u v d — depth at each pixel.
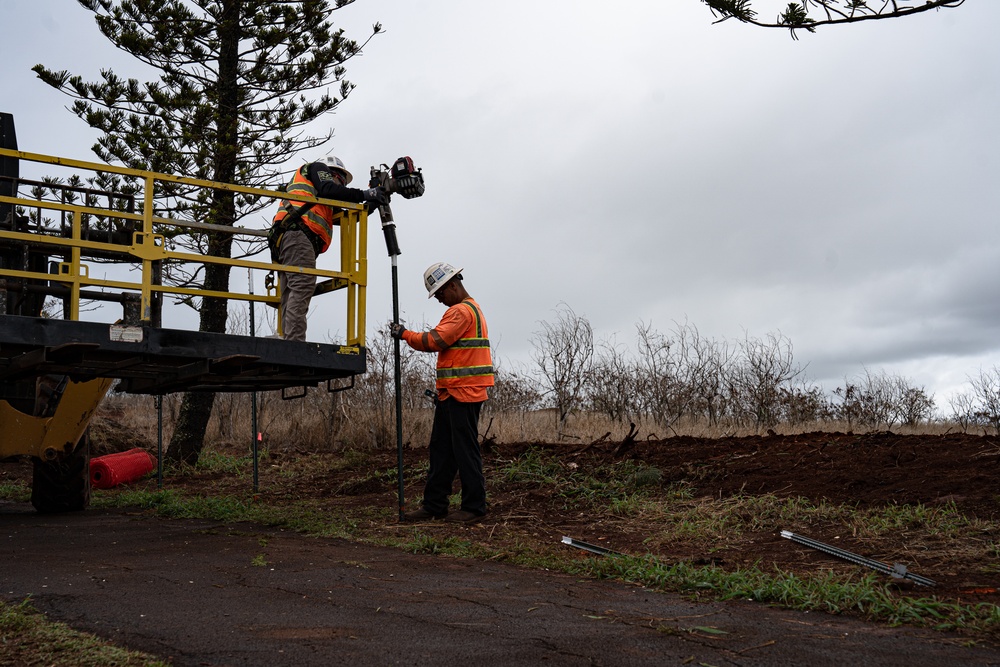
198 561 5.35
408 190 7.47
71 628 3.65
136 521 7.70
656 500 7.38
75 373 7.05
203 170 13.26
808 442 8.76
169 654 3.30
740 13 6.36
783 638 3.62
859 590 4.29
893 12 6.10
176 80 13.87
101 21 13.27
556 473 8.73
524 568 5.32
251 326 8.40
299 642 3.47
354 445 13.13
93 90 13.30
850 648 3.47
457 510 7.52
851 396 13.95
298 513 7.71
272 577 4.83
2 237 5.99
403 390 13.77
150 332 6.39
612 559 5.25
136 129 13.45
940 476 6.72
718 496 7.23
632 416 13.99
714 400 14.02
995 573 4.71
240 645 3.42
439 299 7.59
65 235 6.99
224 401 15.73
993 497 6.02
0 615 3.73
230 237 13.41
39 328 5.99
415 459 10.98
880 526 5.78
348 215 7.46
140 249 6.46
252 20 13.86
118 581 4.65
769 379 13.86
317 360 7.05
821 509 6.29
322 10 14.18
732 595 4.41
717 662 3.26
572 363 14.09
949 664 3.26
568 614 4.01
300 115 14.06
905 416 13.61
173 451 12.70
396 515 7.53
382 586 4.63
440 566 5.32
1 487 10.84
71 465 8.76
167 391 8.65
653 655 3.34
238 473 11.80
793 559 5.31
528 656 3.30
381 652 3.34
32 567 5.09
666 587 4.66
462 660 3.25
